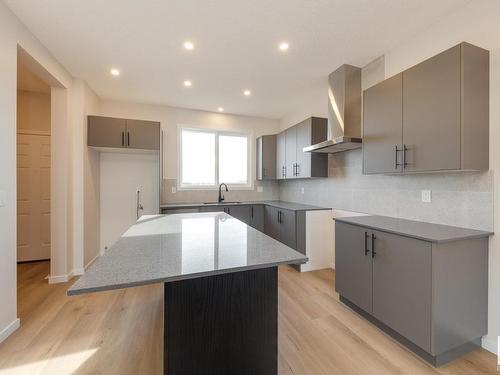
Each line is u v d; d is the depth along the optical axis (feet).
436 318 5.07
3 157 5.96
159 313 7.30
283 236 11.77
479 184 5.84
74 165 10.11
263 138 14.60
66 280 9.54
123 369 5.09
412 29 6.98
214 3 5.93
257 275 4.26
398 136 6.59
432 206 6.93
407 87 6.34
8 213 6.13
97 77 10.00
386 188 8.48
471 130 5.32
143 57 8.46
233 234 5.55
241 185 15.60
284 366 5.17
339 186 10.81
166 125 13.66
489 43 5.60
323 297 8.38
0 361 5.29
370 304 6.61
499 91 5.44
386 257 6.12
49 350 5.64
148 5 6.00
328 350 5.68
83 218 10.27
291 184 14.76
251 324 4.22
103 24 6.72
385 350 5.69
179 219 7.64
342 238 7.66
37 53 7.40
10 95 6.17
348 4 5.97
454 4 6.00
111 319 6.96
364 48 7.95
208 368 3.97
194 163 14.62
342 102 9.05
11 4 5.95
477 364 5.25
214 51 8.09
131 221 13.11
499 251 5.50
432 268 5.04
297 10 6.19
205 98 12.43
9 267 6.17
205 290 3.95
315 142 11.14
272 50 8.04
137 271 3.27
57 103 9.34
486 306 5.67
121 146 11.28
